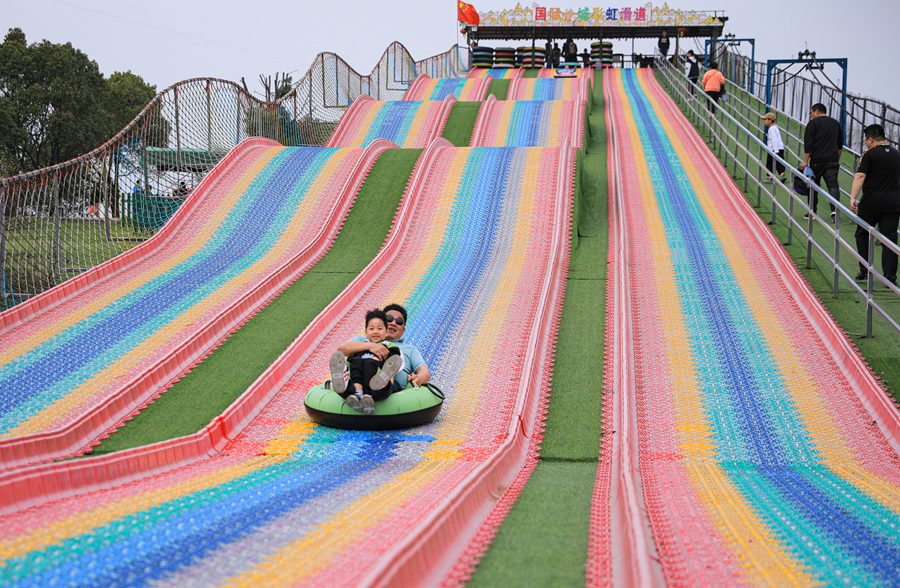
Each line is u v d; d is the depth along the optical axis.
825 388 8.62
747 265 12.91
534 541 4.16
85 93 51.84
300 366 9.38
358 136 26.80
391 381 7.64
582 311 11.20
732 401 8.34
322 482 5.49
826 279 12.04
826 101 24.50
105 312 10.80
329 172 17.16
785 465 6.80
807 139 15.35
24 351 9.31
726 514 4.78
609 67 46.62
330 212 15.33
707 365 9.30
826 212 15.69
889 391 8.38
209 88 18.45
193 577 3.27
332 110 28.00
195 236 14.52
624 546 3.88
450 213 15.35
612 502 5.12
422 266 13.23
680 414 8.04
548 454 7.09
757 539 4.20
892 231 11.34
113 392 7.89
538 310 10.59
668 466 6.64
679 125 25.81
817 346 9.73
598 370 9.21
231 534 3.95
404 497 4.96
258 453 6.90
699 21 49.81
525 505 5.11
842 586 3.46
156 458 6.21
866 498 5.41
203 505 4.65
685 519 4.63
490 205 15.56
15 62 49.97
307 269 13.03
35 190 11.91
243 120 20.52
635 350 9.79
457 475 5.89
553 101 28.48
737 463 6.83
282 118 23.50
